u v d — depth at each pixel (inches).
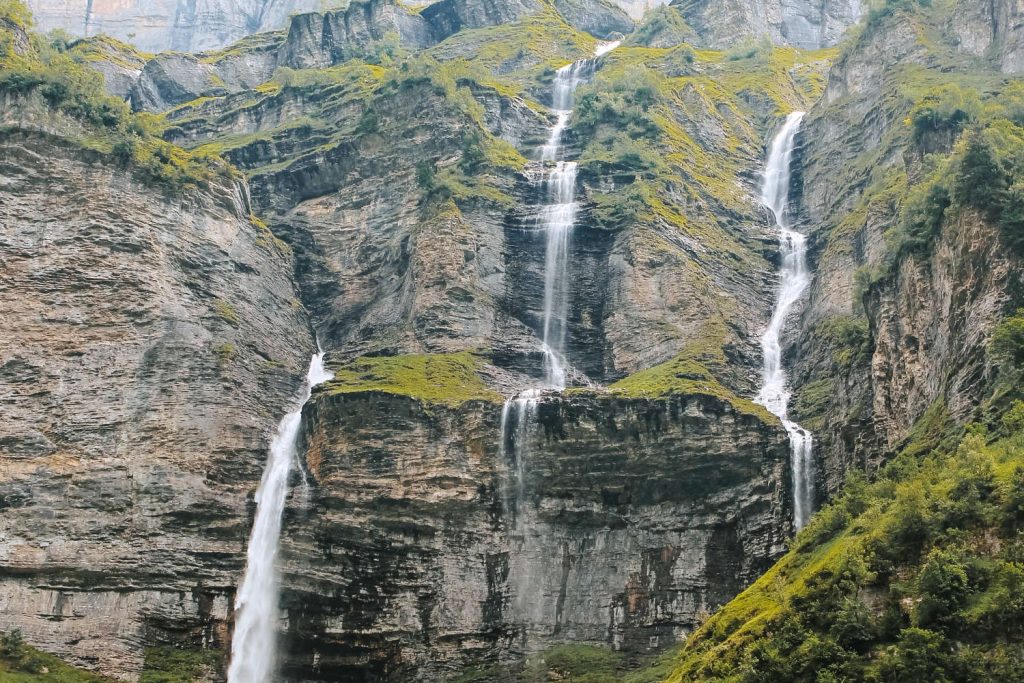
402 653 2807.6
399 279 3727.9
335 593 2849.4
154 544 2861.7
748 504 2874.0
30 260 3171.8
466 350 3420.3
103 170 3334.2
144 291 3216.0
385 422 2984.7
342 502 2910.9
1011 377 2214.6
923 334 2706.7
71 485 2901.1
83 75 3582.7
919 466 2319.1
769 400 3314.5
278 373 3427.7
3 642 2657.5
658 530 2913.4
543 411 2987.2
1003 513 1803.6
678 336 3442.4
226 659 2832.2
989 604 1708.9
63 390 3034.0
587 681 2709.2
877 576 1883.6
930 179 2994.6
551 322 3614.7
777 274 3897.6
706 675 2000.5
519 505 2947.8
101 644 2731.3
